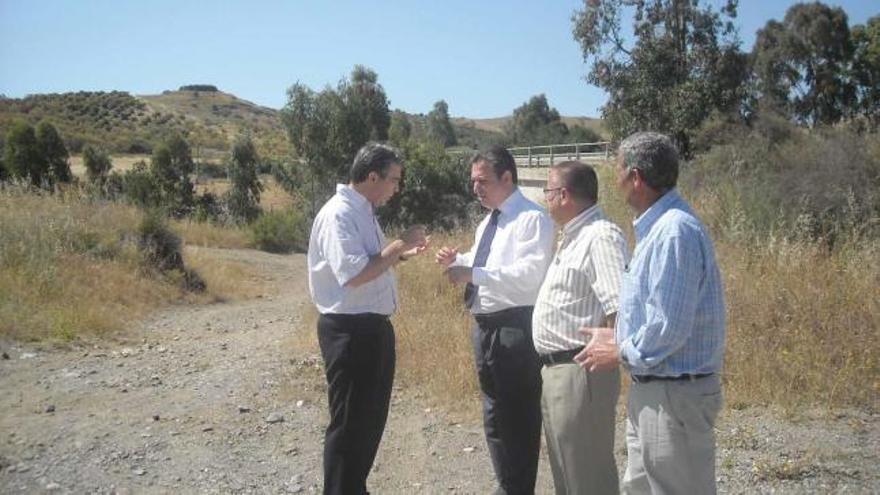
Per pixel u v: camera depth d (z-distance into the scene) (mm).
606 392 3139
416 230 3676
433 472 4363
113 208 12805
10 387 5766
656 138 2703
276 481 4223
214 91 135375
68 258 10078
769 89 33906
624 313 2688
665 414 2637
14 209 11672
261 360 6668
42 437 4707
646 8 24719
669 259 2535
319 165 25328
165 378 6156
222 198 28750
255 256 18312
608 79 24812
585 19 24766
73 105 98125
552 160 27688
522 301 3615
